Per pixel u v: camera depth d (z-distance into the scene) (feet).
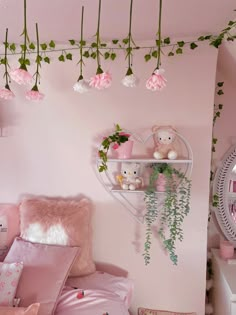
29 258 4.60
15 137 5.89
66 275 4.51
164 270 5.40
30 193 5.90
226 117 5.95
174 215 5.03
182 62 5.15
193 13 4.12
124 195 5.49
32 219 5.27
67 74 5.58
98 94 5.49
